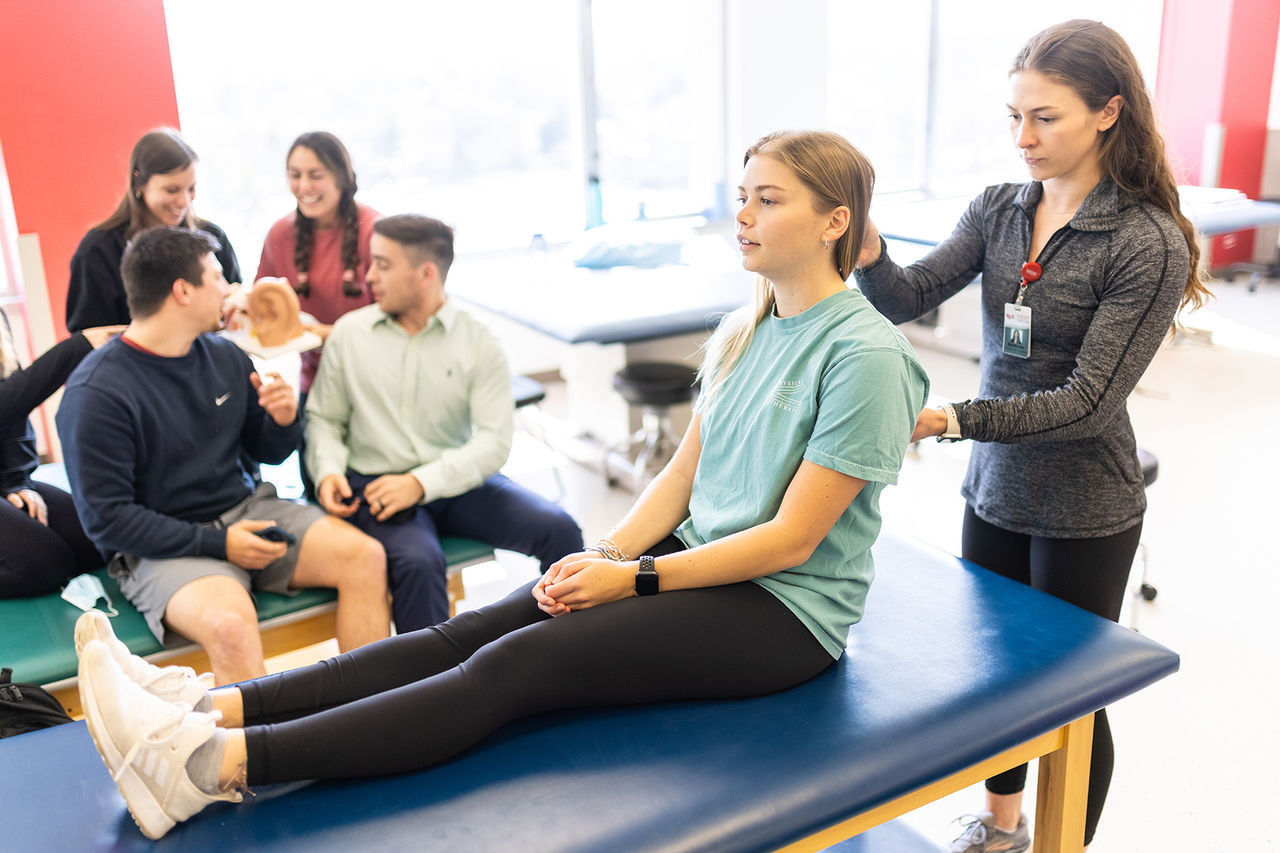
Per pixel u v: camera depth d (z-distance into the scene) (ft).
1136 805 8.04
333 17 16.96
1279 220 15.52
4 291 15.06
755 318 5.84
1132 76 5.84
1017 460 6.67
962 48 23.56
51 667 7.12
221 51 16.26
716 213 21.16
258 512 8.43
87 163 14.55
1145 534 12.46
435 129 18.34
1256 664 9.80
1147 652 6.01
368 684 5.34
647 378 13.52
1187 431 15.75
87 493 7.41
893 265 7.05
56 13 13.93
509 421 9.27
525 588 5.85
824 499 5.23
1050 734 5.94
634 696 5.44
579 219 20.10
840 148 5.24
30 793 5.10
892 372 5.10
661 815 4.78
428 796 4.91
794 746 5.22
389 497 8.54
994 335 6.77
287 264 10.59
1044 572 6.79
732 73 20.20
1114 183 6.08
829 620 5.69
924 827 7.97
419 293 8.93
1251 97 23.99
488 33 18.30
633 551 6.07
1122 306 5.98
